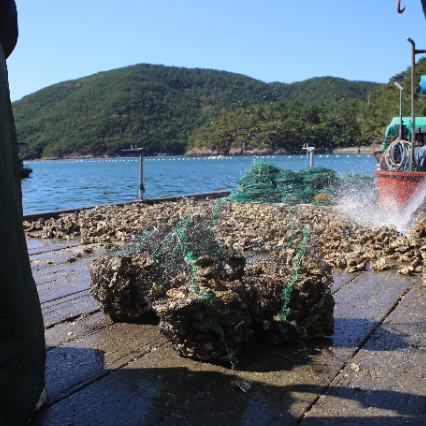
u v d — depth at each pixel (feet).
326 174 40.57
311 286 10.78
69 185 108.27
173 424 7.78
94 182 119.03
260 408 8.18
